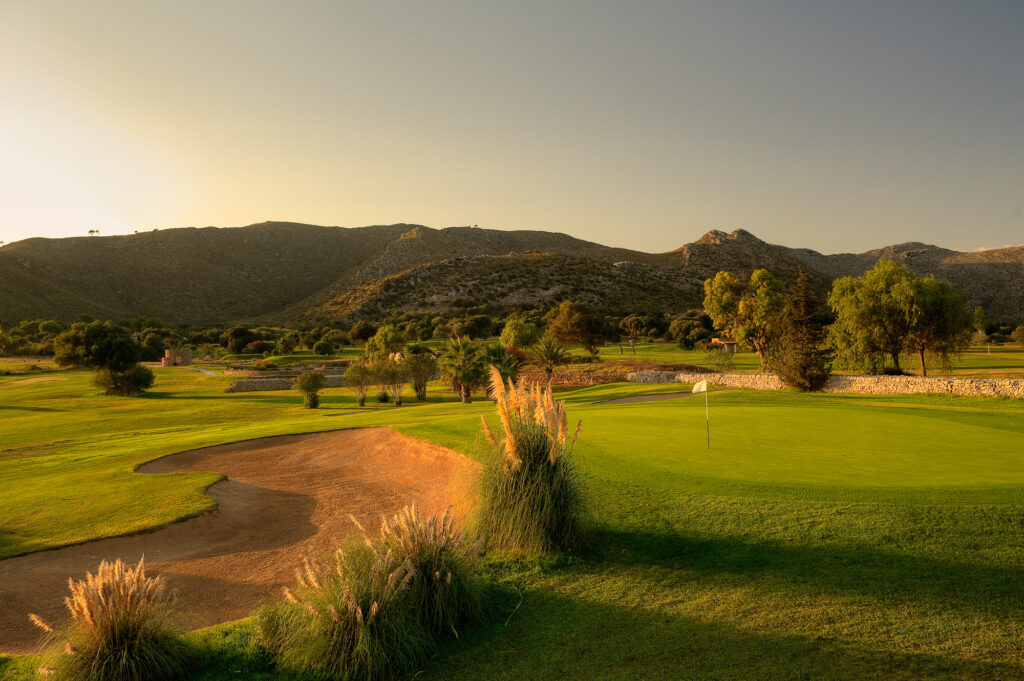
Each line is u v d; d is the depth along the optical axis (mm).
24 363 101688
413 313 151625
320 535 12195
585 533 8555
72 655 5711
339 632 5832
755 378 39688
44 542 11477
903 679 4914
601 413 21359
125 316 179375
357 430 22156
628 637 5977
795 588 6715
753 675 5125
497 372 8984
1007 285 158500
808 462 12070
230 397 61594
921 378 30266
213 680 5688
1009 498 9039
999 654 5176
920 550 7461
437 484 14469
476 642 6211
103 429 39156
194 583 9797
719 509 9406
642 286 180000
